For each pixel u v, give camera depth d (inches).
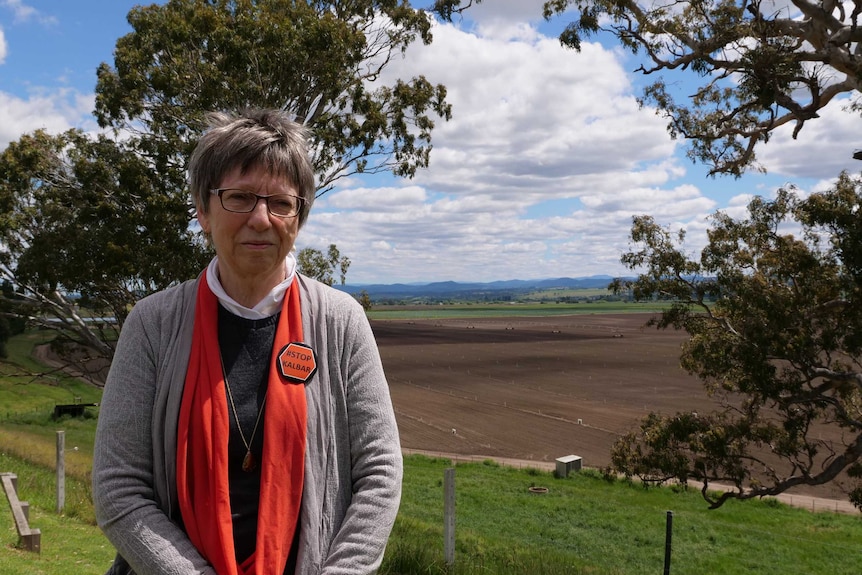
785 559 814.5
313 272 929.5
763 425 646.5
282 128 64.3
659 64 695.7
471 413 1998.0
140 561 53.0
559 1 726.5
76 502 402.3
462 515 944.3
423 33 830.5
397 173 855.7
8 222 817.5
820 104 648.4
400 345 4456.2
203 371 58.6
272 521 55.6
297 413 58.4
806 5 605.0
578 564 555.8
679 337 5132.9
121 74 783.1
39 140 823.7
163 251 724.7
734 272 644.1
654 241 698.8
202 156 62.8
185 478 56.2
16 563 244.7
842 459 622.5
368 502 58.2
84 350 1004.6
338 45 720.3
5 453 693.3
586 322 7239.2
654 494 1154.0
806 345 594.2
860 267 585.0
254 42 703.7
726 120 701.9
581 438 1659.7
